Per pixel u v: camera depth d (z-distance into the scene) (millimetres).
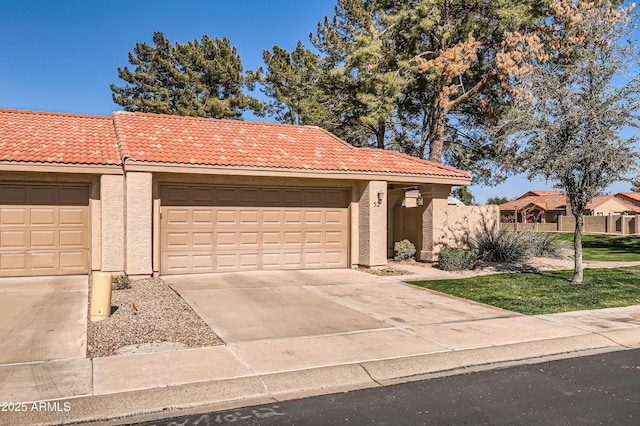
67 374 6359
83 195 13742
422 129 29953
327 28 33500
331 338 8188
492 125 24281
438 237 18016
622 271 16344
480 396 5941
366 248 16016
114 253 13586
